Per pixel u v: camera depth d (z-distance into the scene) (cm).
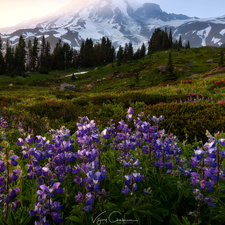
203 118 605
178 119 625
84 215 146
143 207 146
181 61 10212
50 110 1181
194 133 535
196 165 134
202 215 157
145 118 696
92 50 14325
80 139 180
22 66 11306
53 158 178
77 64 14350
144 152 203
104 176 129
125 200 163
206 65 8119
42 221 116
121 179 184
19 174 139
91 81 8212
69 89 5950
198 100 1161
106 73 10081
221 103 788
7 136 501
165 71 6375
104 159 232
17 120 769
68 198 174
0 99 1816
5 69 10894
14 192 130
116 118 866
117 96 1653
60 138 183
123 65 11706
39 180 166
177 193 188
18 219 147
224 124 530
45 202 120
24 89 5969
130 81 6209
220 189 152
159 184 175
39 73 11044
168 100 1384
